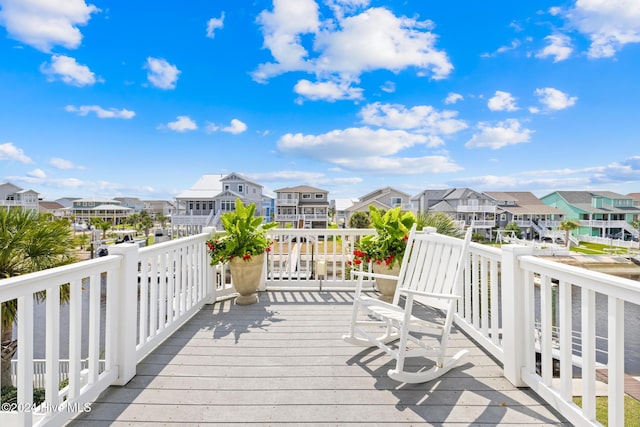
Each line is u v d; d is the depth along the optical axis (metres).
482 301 2.82
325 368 2.41
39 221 4.96
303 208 30.52
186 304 3.39
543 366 2.00
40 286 1.57
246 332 3.10
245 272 3.91
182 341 2.88
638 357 7.28
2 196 33.56
